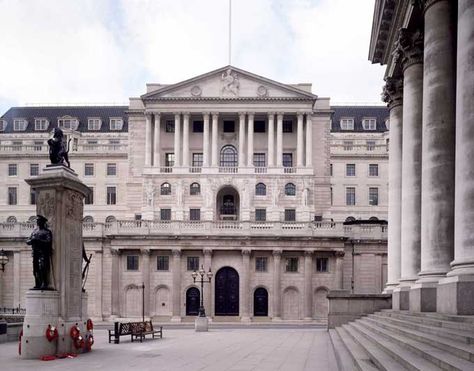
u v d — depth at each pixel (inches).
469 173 720.3
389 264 1473.9
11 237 2945.4
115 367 845.2
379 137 4217.5
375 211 3799.2
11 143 4126.5
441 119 919.7
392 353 642.8
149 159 3267.7
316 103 3408.0
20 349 981.8
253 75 3287.4
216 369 821.2
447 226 912.9
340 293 1600.6
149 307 2864.2
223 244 2864.2
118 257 2901.1
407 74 1175.6
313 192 3218.5
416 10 1041.5
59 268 999.6
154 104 3292.3
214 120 3287.4
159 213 3216.0
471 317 673.0
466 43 731.4
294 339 1448.1
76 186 1041.5
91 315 2888.8
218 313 2888.8
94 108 4478.3
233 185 3211.1
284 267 2886.3
